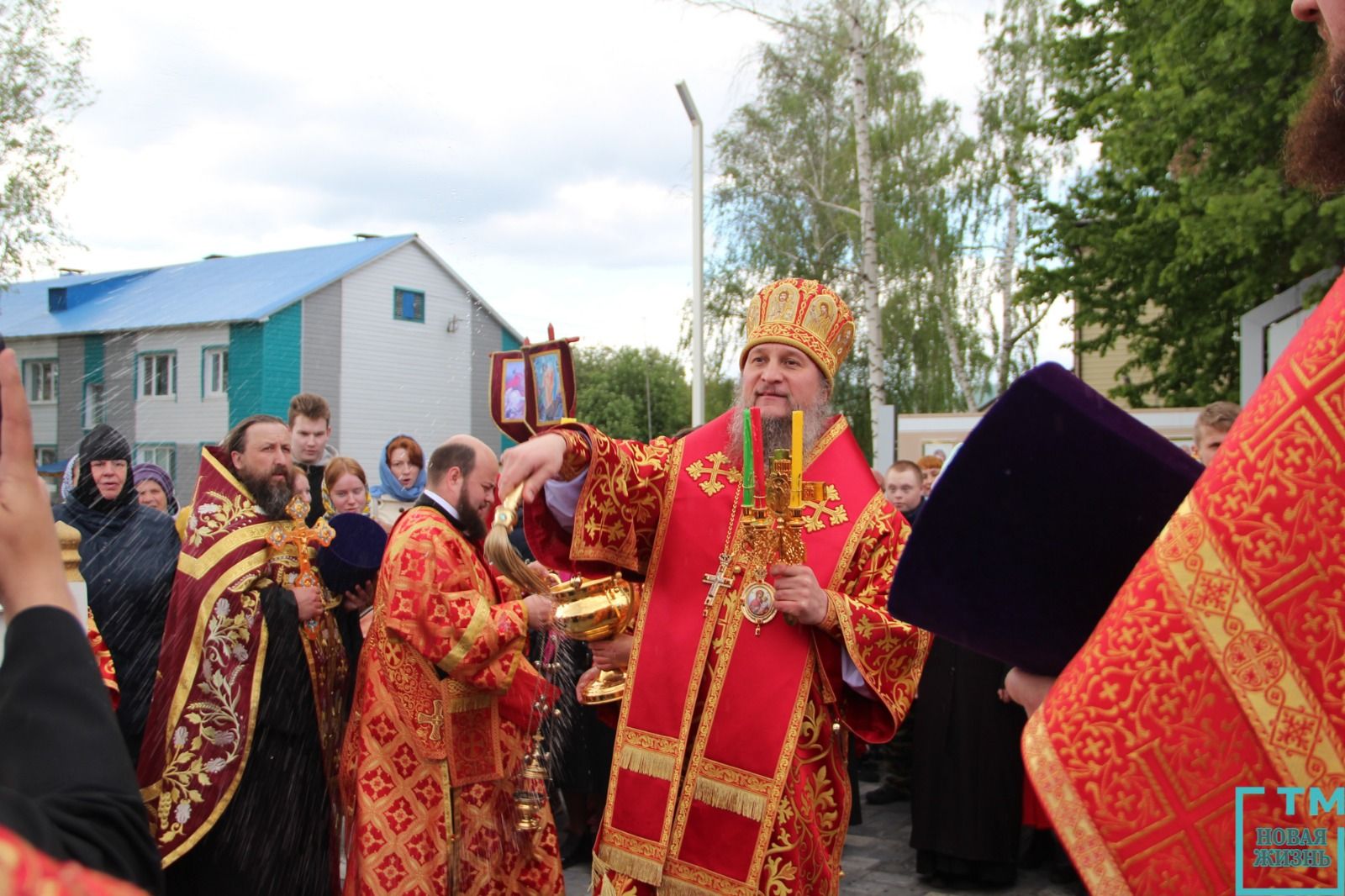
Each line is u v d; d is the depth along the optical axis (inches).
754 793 95.3
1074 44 586.6
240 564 142.6
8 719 37.4
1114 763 38.6
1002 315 816.3
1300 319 449.4
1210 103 446.6
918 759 204.8
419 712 139.6
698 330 492.7
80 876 28.0
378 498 217.2
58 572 40.8
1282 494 36.9
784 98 788.6
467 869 140.4
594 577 105.7
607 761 203.0
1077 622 51.3
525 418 132.8
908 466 256.2
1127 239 540.7
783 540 98.8
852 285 826.2
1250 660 36.8
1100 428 48.8
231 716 137.9
